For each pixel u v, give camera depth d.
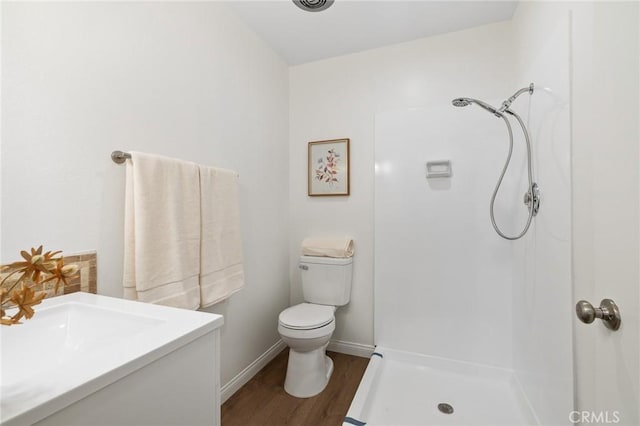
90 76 1.05
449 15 1.84
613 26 0.75
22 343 0.74
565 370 1.05
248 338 1.92
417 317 2.03
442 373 1.90
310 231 2.38
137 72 1.22
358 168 2.24
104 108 1.09
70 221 0.99
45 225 0.92
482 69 1.93
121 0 1.16
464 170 1.93
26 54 0.88
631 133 0.68
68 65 0.99
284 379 1.92
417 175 2.03
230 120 1.77
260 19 1.88
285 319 1.77
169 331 0.68
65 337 0.84
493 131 1.88
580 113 0.94
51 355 0.79
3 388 0.46
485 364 1.87
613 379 0.76
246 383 1.87
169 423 0.64
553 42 1.14
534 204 1.37
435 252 1.99
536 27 1.40
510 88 1.86
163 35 1.34
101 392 0.51
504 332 1.84
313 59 2.35
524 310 1.57
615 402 0.75
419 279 2.02
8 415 0.40
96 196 1.07
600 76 0.82
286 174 2.39
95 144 1.06
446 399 1.64
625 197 0.70
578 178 0.96
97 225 1.07
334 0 1.71
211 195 1.47
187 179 1.33
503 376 1.81
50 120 0.94
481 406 1.58
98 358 0.55
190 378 0.70
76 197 1.00
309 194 2.36
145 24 1.26
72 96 1.00
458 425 1.45
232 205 1.60
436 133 1.99
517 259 1.70
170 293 1.20
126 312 0.82
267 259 2.14
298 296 2.40
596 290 0.85
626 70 0.69
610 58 0.76
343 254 2.13
